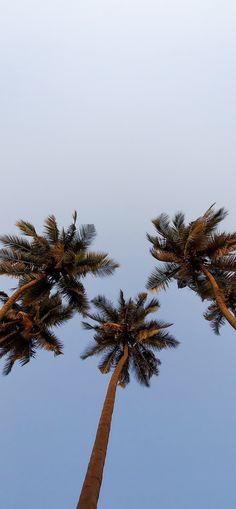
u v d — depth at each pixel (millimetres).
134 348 26812
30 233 22812
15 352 25266
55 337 25609
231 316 17922
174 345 27141
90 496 11445
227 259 22812
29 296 21906
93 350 26828
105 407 17438
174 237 23938
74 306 24047
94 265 23188
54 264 23031
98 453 13930
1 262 23062
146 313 26781
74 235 24047
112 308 27625
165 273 24266
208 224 23438
